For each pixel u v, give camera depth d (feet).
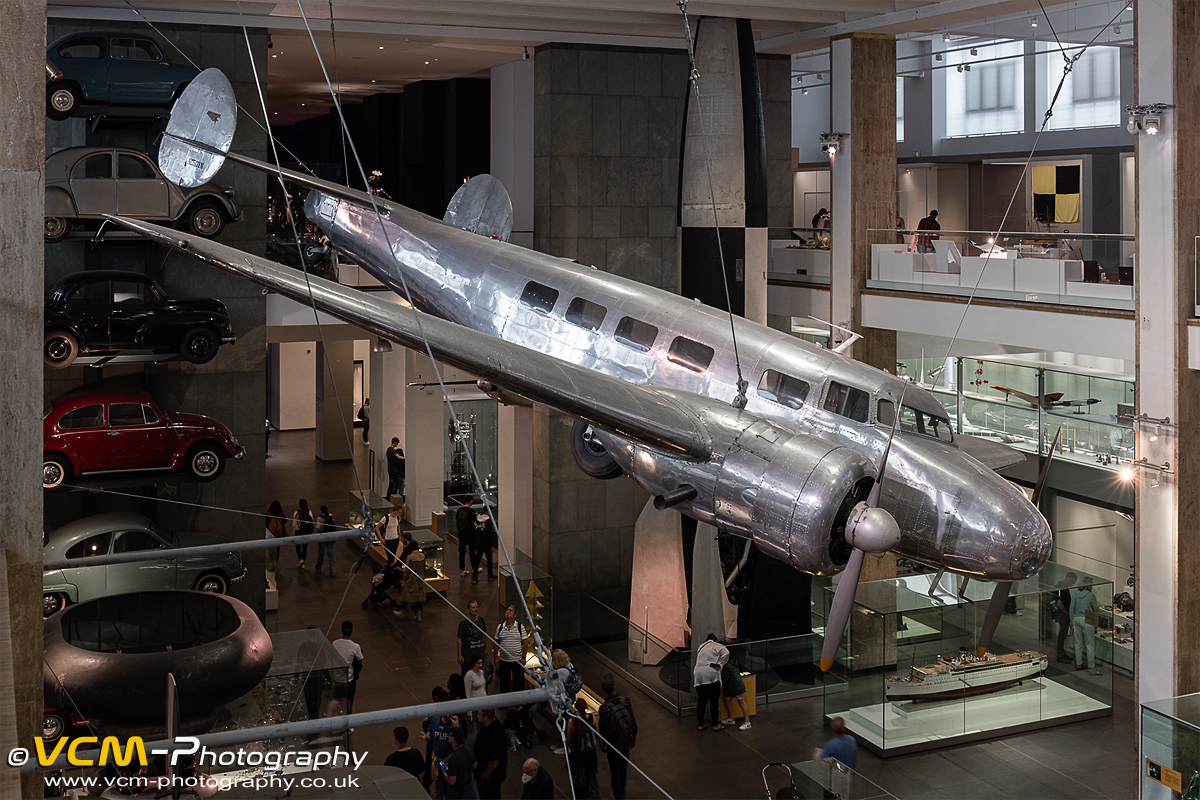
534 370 26.66
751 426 28.07
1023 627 47.60
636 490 60.18
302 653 34.09
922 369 66.90
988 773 43.37
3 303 16.24
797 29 59.16
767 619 53.62
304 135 105.70
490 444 77.77
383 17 52.65
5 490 16.44
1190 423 40.68
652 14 52.54
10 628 15.52
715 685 46.29
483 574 65.41
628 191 58.34
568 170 57.11
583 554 59.36
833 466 26.11
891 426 30.83
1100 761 44.42
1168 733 33.50
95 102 46.85
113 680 29.07
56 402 48.47
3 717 12.31
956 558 30.09
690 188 48.96
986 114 84.69
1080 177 76.59
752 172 49.26
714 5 48.55
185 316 48.91
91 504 54.24
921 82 88.12
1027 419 61.82
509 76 62.69
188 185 37.37
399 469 75.92
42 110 16.30
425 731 38.65
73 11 48.83
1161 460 41.19
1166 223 40.40
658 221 59.06
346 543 72.18
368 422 84.43
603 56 57.16
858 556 26.76
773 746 45.09
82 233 47.65
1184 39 39.45
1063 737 46.96
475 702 14.76
